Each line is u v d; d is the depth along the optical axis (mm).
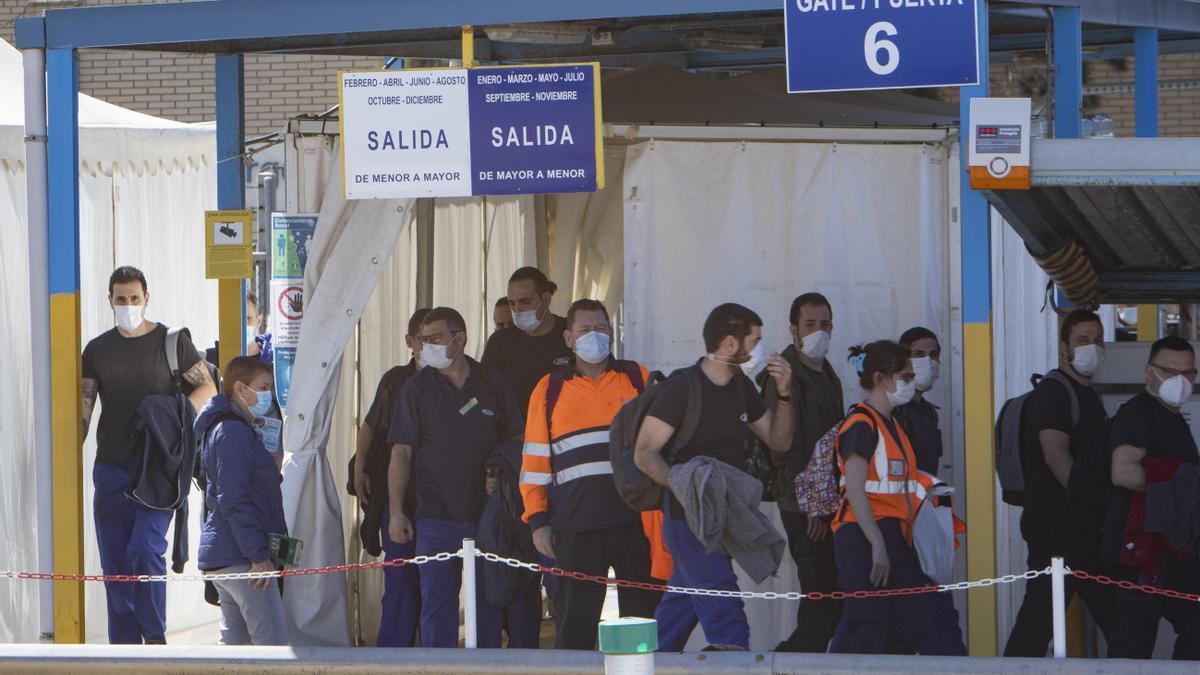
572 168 29609
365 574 36219
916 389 30250
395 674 26766
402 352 37406
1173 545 26625
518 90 29578
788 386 26828
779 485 29594
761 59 45062
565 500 27438
